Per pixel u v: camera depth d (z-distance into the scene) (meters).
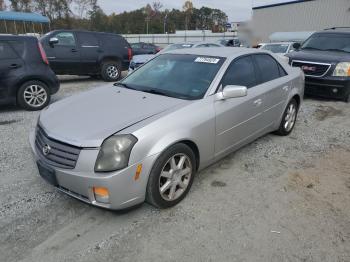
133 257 2.61
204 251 2.68
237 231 2.93
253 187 3.71
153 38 49.09
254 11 34.59
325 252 2.69
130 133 2.84
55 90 7.50
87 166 2.76
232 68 3.99
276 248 2.72
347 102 8.13
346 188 3.72
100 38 11.73
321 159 4.53
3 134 5.50
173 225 3.00
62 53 10.89
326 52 8.71
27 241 2.78
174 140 3.06
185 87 3.77
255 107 4.24
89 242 2.78
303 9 29.98
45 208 3.26
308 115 6.88
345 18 27.08
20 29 38.56
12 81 6.83
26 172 4.04
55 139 2.95
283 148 4.89
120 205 2.85
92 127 2.98
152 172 2.97
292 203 3.39
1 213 3.17
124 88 4.05
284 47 13.47
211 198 3.46
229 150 4.00
